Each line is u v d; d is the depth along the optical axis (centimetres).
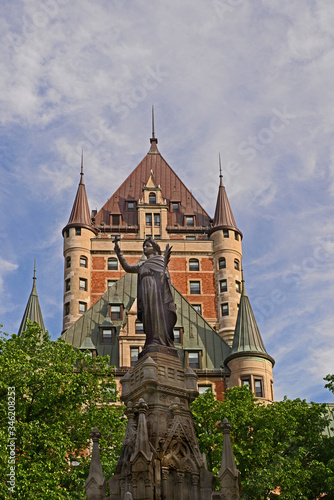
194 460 1638
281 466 4059
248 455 4062
